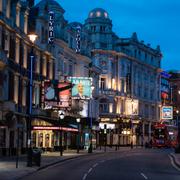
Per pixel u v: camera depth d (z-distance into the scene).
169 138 96.88
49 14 64.88
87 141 83.00
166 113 129.88
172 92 160.25
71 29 76.94
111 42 107.88
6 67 48.00
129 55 114.12
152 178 28.61
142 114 122.12
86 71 84.38
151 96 130.25
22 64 55.16
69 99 59.12
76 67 79.88
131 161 47.16
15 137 52.50
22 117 54.91
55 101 58.97
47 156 51.72
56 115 66.19
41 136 62.75
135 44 118.25
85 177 28.59
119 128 106.31
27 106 56.72
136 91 118.69
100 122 102.38
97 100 95.38
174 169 37.81
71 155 55.50
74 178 27.88
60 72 70.62
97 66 100.50
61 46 70.94
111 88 106.38
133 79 116.75
